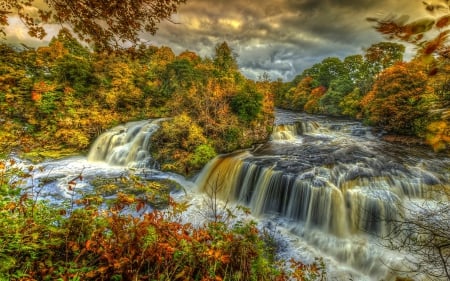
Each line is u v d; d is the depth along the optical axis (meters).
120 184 10.72
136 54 3.59
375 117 20.17
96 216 3.53
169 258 3.08
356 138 18.36
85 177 11.95
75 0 2.74
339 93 33.25
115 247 2.98
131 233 3.15
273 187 10.05
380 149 14.45
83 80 20.23
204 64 27.81
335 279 6.35
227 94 17.69
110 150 16.05
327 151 14.01
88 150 16.61
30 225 3.00
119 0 2.79
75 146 16.59
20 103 15.70
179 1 2.92
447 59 1.13
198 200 10.38
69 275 2.53
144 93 22.77
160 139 15.18
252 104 16.75
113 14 2.91
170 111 21.00
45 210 3.80
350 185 9.23
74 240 3.11
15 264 2.53
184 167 13.21
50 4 2.75
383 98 19.17
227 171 11.93
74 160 14.99
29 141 11.06
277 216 9.37
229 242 3.66
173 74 23.00
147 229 3.19
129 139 16.44
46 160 14.06
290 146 15.69
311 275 5.46
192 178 12.66
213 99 16.81
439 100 1.61
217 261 3.25
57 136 16.47
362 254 6.96
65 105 18.14
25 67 16.42
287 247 7.49
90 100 19.98
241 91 17.47
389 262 6.34
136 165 14.28
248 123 16.98
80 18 2.93
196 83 20.67
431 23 1.02
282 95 61.19
